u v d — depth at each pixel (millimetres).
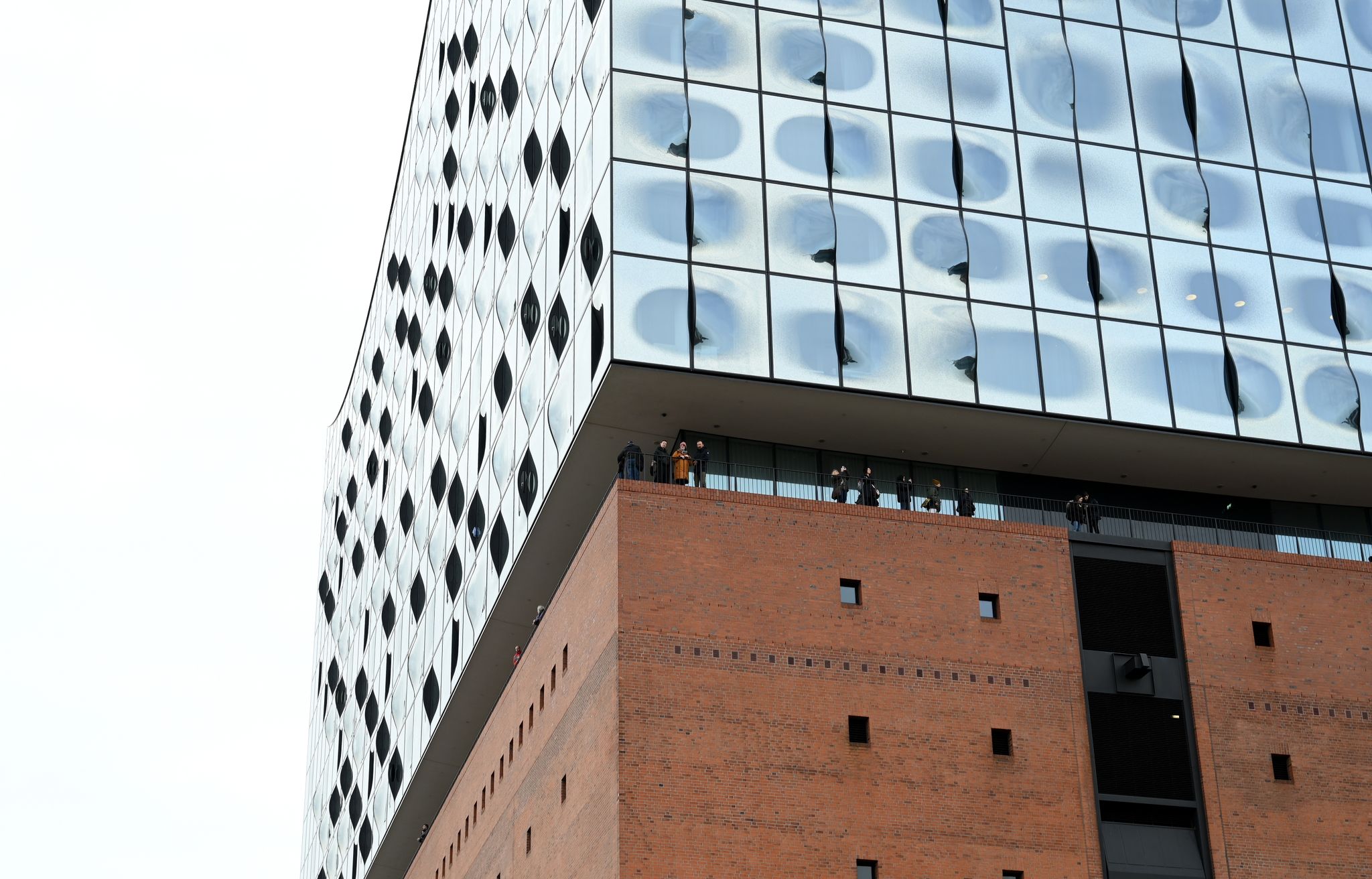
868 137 39625
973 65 41094
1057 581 35312
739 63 39594
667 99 38781
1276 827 34188
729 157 38531
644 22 39531
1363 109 43531
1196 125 42000
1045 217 39938
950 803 32750
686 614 33062
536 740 38312
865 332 37625
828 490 38406
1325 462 39906
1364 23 44562
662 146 38281
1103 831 33375
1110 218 40375
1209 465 40000
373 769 59094
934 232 39031
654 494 34000
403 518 58281
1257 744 34875
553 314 41281
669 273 37031
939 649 34000
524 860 38281
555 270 41688
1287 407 39594
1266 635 36125
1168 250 40438
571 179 41156
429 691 50938
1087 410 38219
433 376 56031
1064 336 38844
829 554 34312
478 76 54406
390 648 58094
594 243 38406
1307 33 43938
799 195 38594
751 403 37281
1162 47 42625
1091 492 40688
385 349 66938
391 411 63531
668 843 31188
